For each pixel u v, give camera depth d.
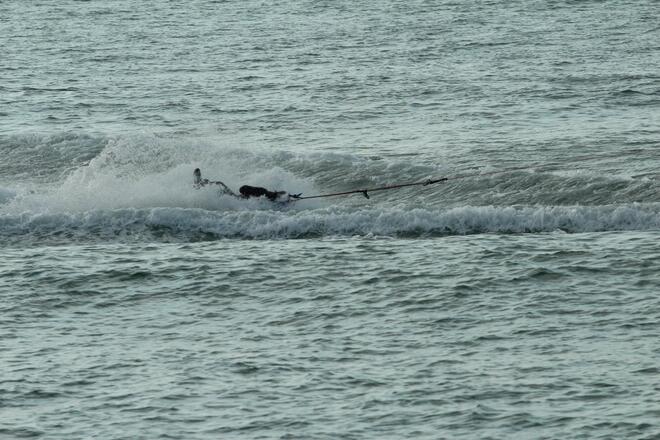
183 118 151.88
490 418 59.97
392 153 123.25
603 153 117.81
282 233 94.50
